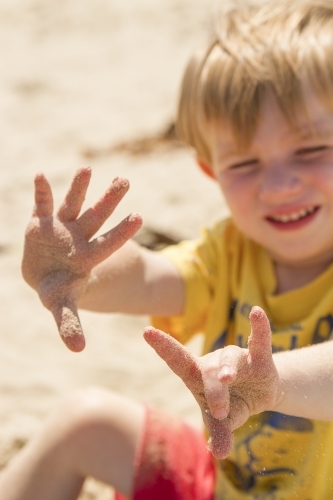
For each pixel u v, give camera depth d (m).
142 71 3.21
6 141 2.54
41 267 0.82
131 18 3.93
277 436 0.92
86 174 0.82
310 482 0.90
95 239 0.82
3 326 1.41
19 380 1.26
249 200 0.94
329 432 0.89
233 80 0.94
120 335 1.37
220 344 0.97
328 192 0.92
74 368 1.29
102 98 2.94
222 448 0.72
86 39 3.71
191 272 0.98
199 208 1.78
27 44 3.73
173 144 2.33
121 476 0.97
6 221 1.86
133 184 2.01
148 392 1.23
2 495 0.98
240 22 0.99
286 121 0.92
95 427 0.98
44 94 3.04
